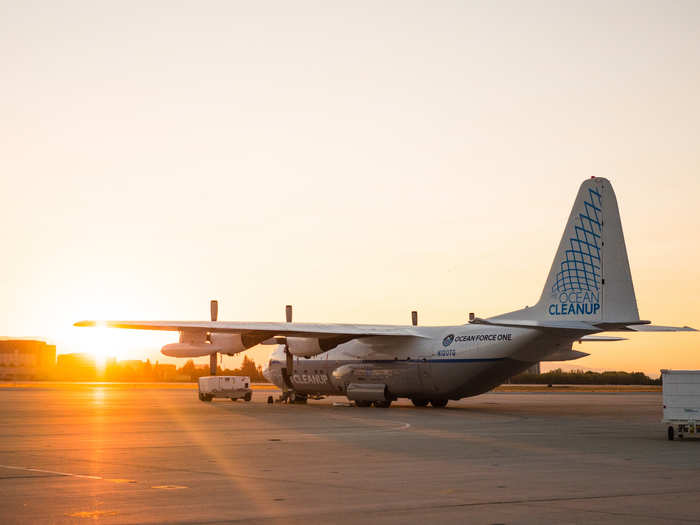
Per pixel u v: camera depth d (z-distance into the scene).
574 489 12.40
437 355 36.44
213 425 26.36
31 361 148.12
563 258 31.81
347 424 26.97
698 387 21.02
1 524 9.70
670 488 12.51
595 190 31.06
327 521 9.91
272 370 44.06
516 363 34.28
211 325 36.53
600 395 62.12
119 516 10.20
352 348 40.06
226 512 10.48
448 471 14.59
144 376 146.38
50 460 16.28
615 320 29.94
